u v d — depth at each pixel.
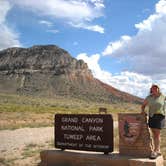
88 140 11.71
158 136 10.42
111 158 10.65
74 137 12.08
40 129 26.22
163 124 10.39
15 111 57.12
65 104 131.25
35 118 42.72
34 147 16.44
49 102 136.12
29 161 13.12
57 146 12.50
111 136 11.20
